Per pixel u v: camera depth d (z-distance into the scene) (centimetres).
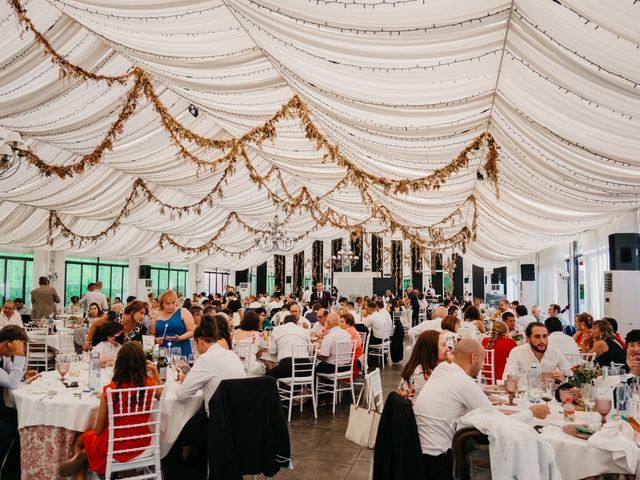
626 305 828
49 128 745
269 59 474
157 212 1352
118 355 384
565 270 1464
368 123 539
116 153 905
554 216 838
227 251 2114
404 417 302
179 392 407
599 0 247
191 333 603
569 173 551
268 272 2744
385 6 314
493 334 598
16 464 440
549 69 349
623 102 352
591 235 1141
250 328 720
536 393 396
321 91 493
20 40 541
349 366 730
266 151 923
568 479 292
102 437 365
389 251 2280
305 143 845
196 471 451
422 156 623
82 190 1066
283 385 730
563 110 405
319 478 450
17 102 640
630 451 275
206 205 1436
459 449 246
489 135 551
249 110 689
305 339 712
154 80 698
